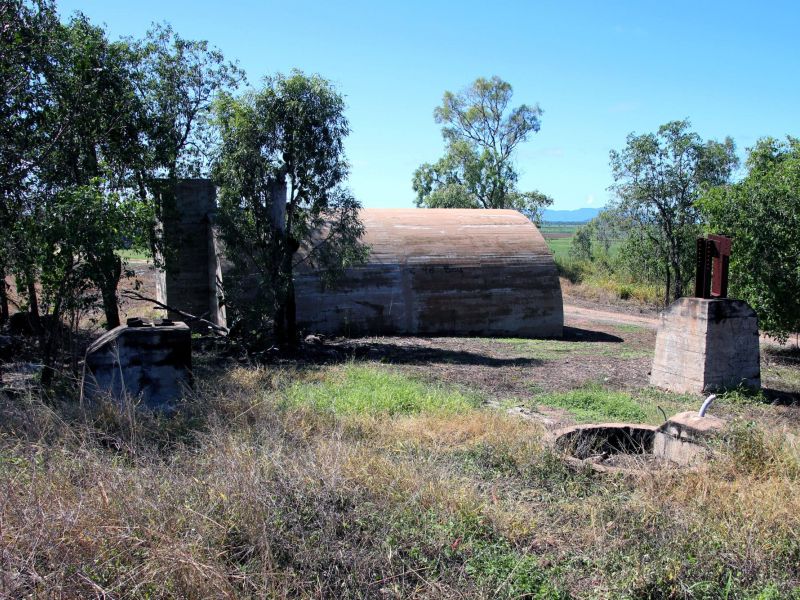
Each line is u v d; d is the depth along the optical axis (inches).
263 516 177.5
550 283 790.5
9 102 405.7
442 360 576.7
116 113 484.1
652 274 1152.8
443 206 1658.5
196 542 162.9
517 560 176.4
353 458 231.5
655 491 229.5
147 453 237.1
